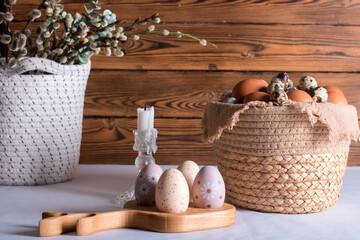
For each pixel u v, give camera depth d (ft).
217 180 3.27
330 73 5.70
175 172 3.16
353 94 5.73
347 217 3.51
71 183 4.67
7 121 4.36
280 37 5.65
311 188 3.52
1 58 4.46
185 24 5.60
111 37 4.23
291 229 3.18
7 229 3.12
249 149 3.51
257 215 3.55
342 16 5.65
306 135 3.42
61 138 4.57
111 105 5.69
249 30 5.63
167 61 5.65
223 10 5.61
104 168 5.51
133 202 3.51
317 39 5.66
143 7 5.58
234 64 5.66
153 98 5.69
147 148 3.95
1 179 4.47
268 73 5.68
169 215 3.06
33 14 4.27
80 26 4.09
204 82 5.67
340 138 3.49
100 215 3.09
